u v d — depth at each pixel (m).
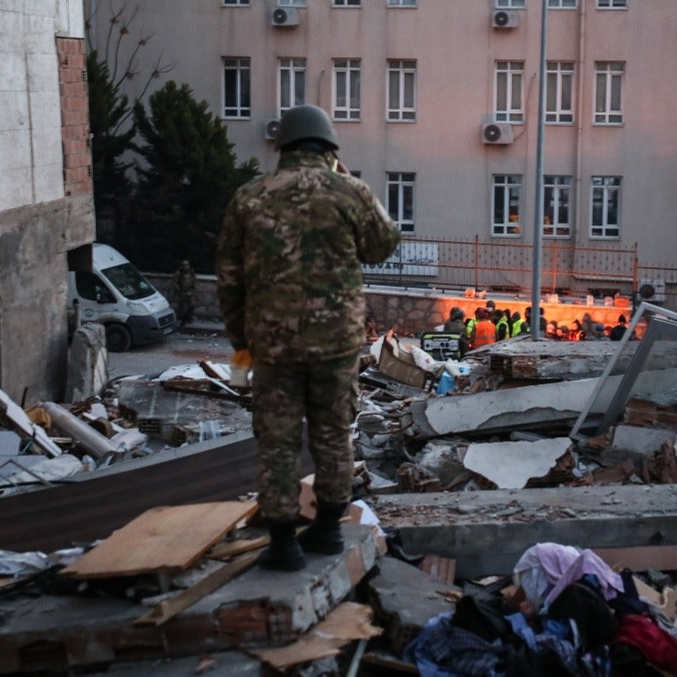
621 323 26.61
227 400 12.24
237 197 4.79
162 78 35.81
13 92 14.71
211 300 31.88
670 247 34.94
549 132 35.09
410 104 35.59
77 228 17.16
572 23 34.47
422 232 35.97
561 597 5.32
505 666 4.83
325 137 4.82
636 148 34.75
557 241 35.53
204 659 4.46
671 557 6.60
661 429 9.36
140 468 7.65
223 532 5.07
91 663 4.52
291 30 35.28
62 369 16.69
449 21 34.81
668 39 34.12
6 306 14.64
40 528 6.79
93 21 35.41
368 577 5.54
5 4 14.37
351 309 4.73
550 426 10.02
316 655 4.42
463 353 24.00
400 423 10.14
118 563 4.75
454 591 5.55
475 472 8.64
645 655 5.12
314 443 4.96
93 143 31.72
